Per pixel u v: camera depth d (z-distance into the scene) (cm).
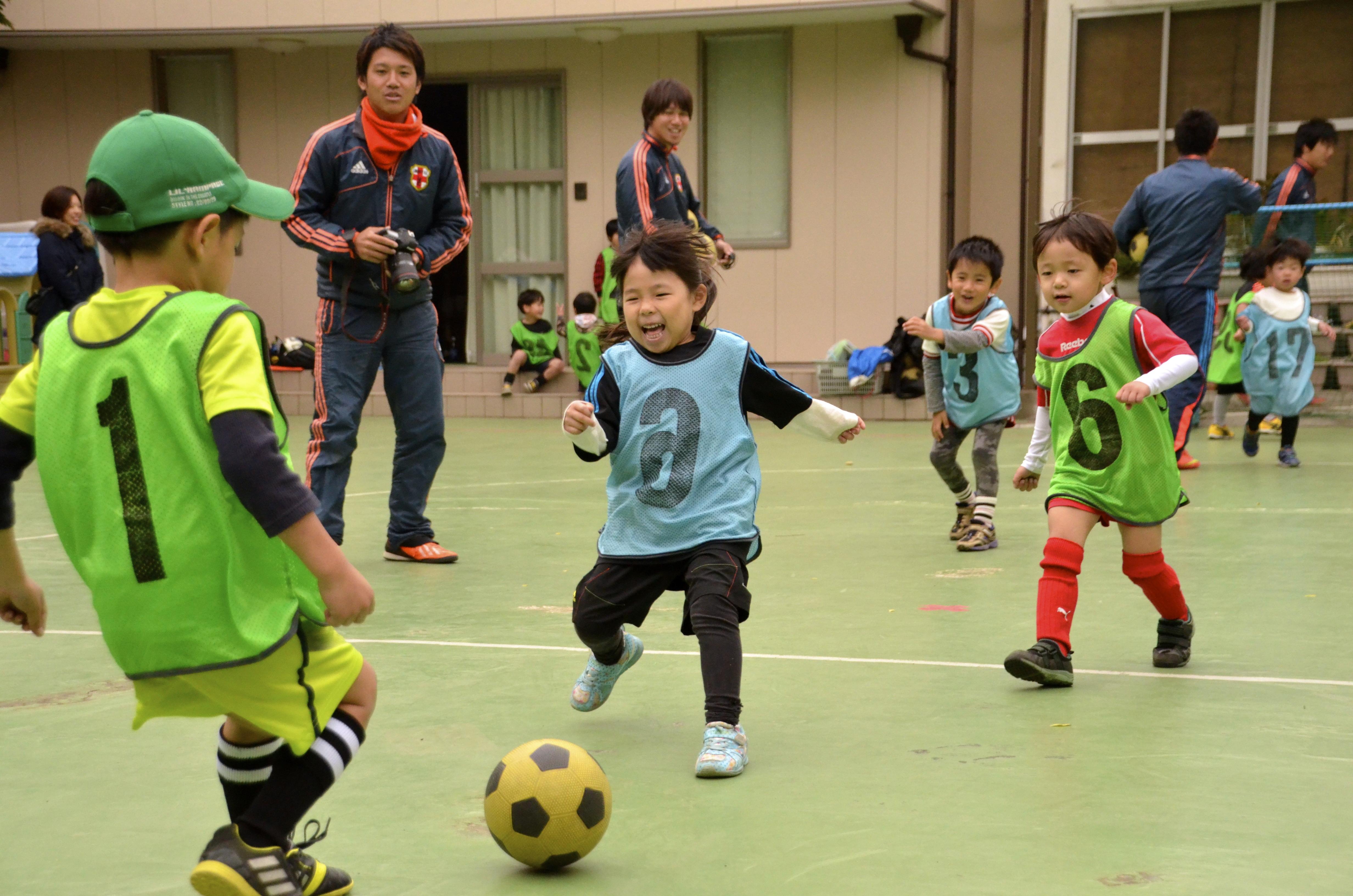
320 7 1226
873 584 464
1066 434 343
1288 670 341
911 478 773
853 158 1236
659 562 280
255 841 183
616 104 1280
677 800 248
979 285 518
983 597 439
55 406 182
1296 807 241
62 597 456
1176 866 213
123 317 180
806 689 328
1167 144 1168
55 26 1255
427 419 508
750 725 298
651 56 1265
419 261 479
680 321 287
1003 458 860
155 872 217
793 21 1200
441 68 1310
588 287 1309
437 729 295
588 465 863
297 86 1327
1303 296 791
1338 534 546
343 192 486
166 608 177
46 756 279
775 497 696
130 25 1248
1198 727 292
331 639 196
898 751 277
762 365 291
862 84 1227
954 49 1209
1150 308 768
